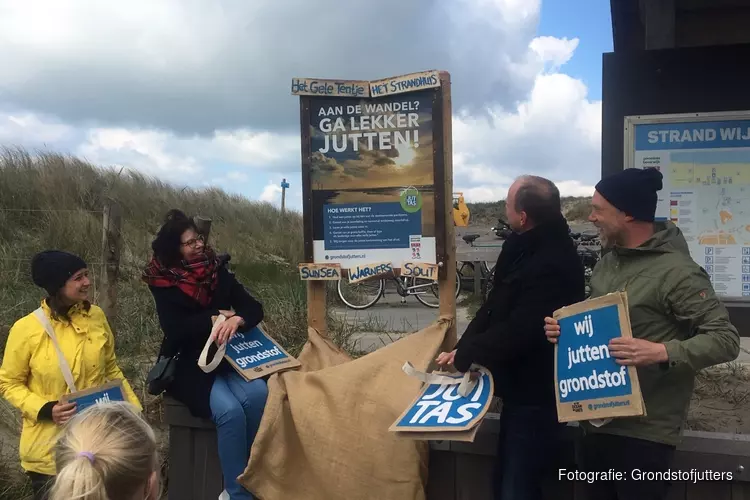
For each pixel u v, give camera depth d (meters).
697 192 3.27
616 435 2.10
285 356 3.35
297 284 6.38
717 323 1.95
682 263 2.06
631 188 2.12
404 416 2.40
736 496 2.42
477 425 2.24
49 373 2.71
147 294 6.70
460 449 2.79
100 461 1.32
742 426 3.37
